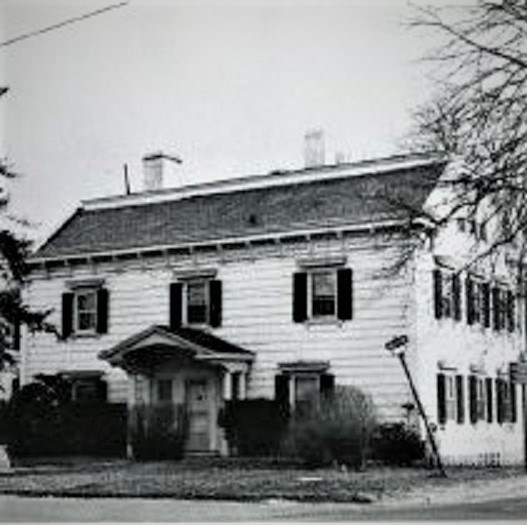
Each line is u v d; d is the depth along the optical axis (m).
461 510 16.02
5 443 30.30
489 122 10.84
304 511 15.69
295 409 26.00
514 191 11.04
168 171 35.31
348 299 27.97
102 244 32.47
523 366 23.78
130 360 29.72
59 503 16.83
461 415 28.64
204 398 29.31
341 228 28.06
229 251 30.30
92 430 29.98
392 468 24.88
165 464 26.06
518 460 32.22
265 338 29.31
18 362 33.91
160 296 31.41
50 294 33.50
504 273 20.12
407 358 26.67
